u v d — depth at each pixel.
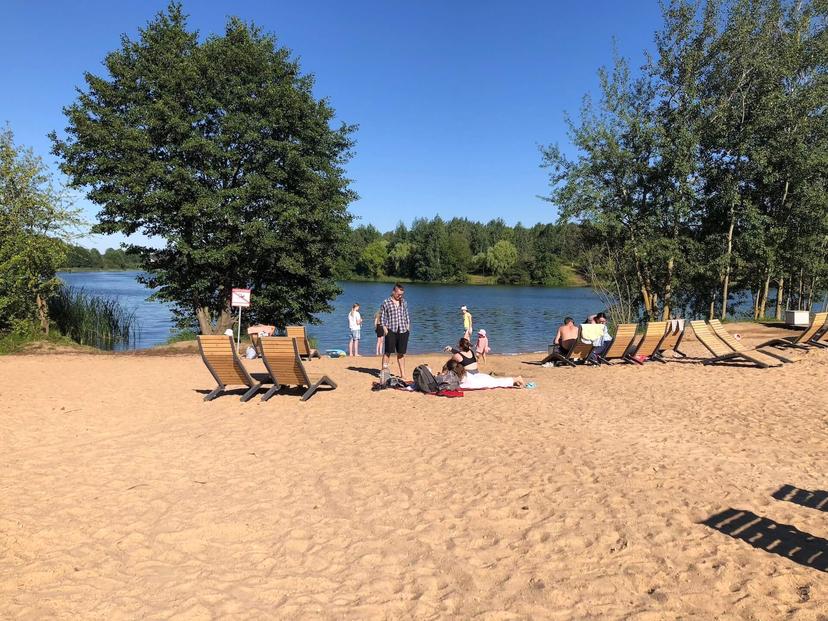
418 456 6.74
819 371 13.12
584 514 4.95
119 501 5.38
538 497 5.36
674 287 26.08
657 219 24.69
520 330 32.19
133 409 9.59
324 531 4.71
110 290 64.06
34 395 10.84
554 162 25.27
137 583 3.88
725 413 9.14
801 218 24.25
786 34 23.44
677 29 23.95
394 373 14.01
